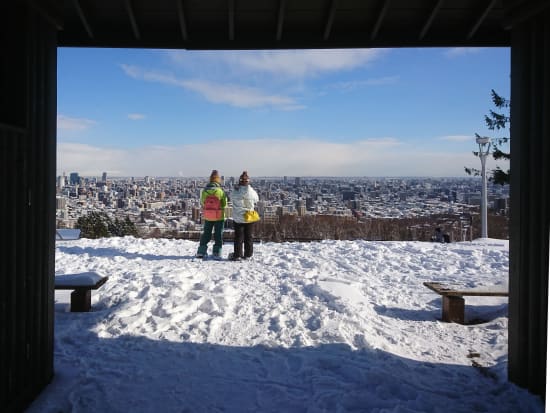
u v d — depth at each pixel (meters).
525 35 3.08
